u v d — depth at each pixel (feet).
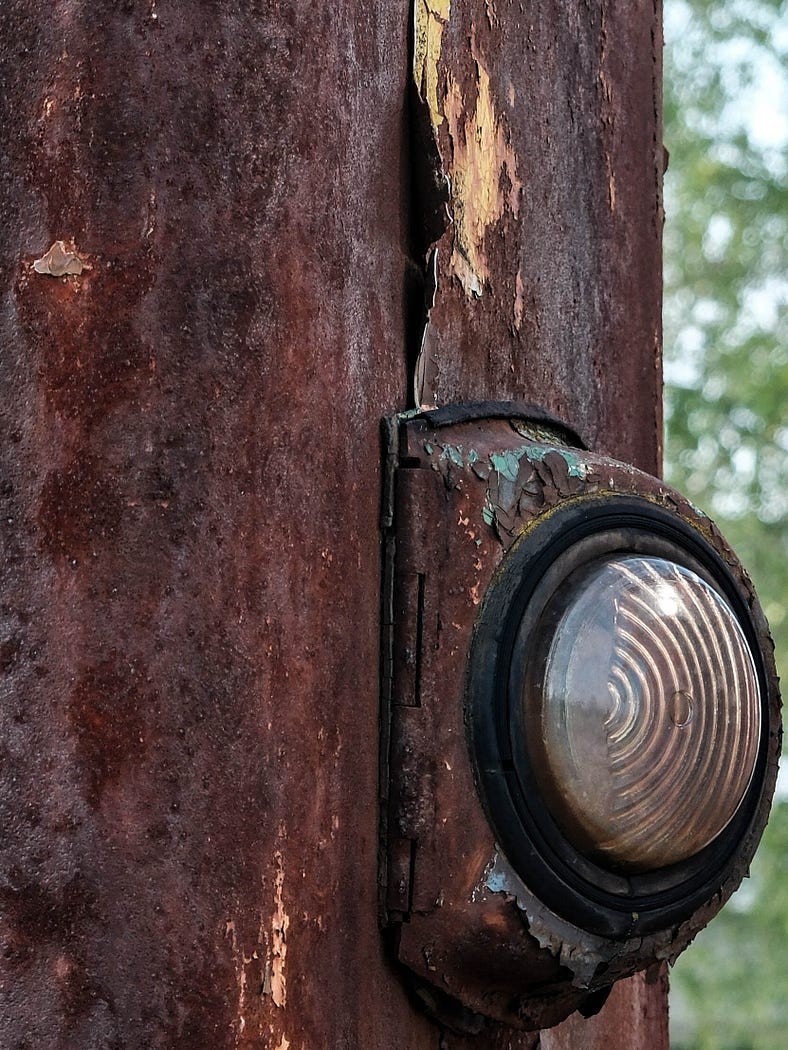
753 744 4.50
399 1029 4.36
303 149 4.32
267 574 4.22
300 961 4.19
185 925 4.11
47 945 4.10
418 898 4.31
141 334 4.21
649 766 4.35
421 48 4.60
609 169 5.24
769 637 4.73
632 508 4.54
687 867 4.50
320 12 4.37
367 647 4.33
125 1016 4.09
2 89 4.29
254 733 4.18
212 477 4.20
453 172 4.67
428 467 4.39
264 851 4.17
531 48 4.98
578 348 5.06
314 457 4.28
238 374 4.23
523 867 4.33
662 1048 5.32
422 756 4.32
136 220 4.23
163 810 4.13
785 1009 20.61
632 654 4.36
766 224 21.02
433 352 4.58
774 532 20.71
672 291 21.35
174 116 4.25
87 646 4.15
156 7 4.26
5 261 4.25
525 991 4.44
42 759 4.14
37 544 4.18
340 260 4.37
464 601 4.36
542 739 4.33
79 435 4.19
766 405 20.13
